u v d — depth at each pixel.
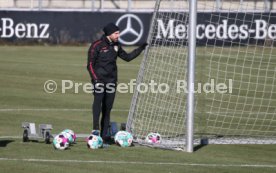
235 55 95.06
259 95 66.44
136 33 114.81
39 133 41.38
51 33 114.56
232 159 37.75
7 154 37.28
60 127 48.28
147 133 44.56
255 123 51.75
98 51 40.94
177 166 35.22
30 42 113.75
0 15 112.31
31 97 63.28
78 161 35.78
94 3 119.94
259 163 36.81
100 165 34.91
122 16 114.81
